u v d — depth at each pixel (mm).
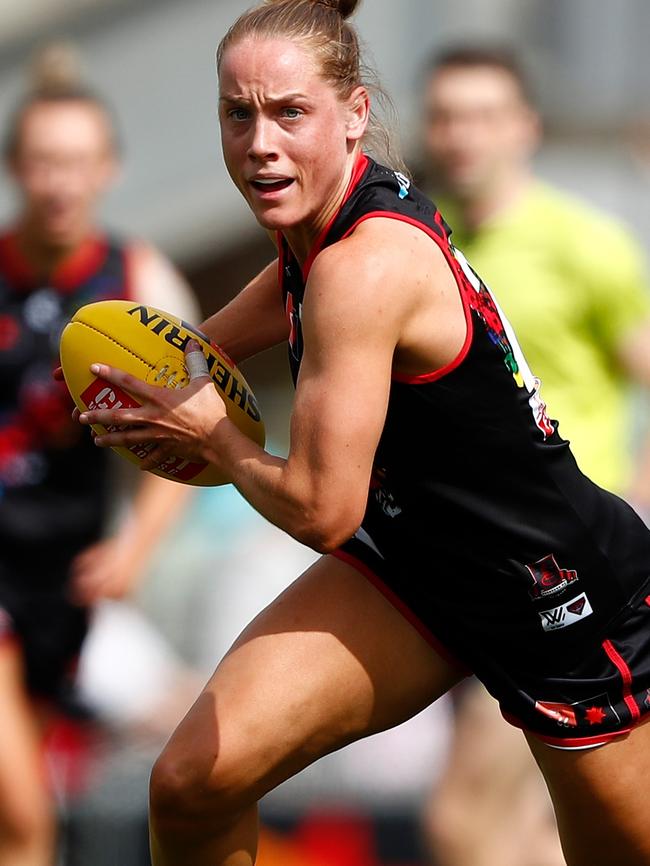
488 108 18719
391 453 11258
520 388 11336
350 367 10469
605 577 11602
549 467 11438
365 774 21609
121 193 30578
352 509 10617
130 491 23703
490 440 11180
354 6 11266
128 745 21844
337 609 11727
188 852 11680
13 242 19438
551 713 11609
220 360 11852
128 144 30594
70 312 19391
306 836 21203
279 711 11422
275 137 10734
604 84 31016
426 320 10758
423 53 30000
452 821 19219
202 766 11281
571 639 11547
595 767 11695
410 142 27391
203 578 23906
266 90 10703
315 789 21422
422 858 21297
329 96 10852
